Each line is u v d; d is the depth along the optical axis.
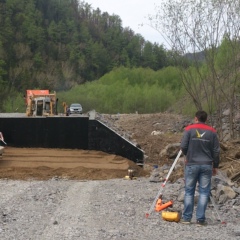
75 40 126.12
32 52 110.31
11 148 15.94
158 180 12.33
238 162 13.02
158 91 64.19
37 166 14.34
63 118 16.11
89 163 14.82
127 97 65.31
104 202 9.39
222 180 10.21
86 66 119.62
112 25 153.38
